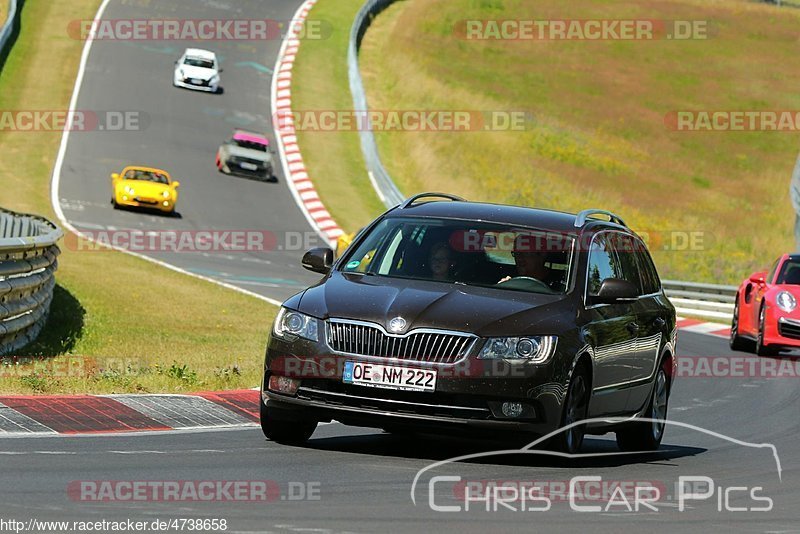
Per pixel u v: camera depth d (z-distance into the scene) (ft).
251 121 584.81
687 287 364.79
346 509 78.38
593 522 79.10
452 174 547.90
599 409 108.88
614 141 653.71
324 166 537.65
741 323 241.96
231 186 491.72
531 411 98.37
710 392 179.52
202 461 94.12
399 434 117.80
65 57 630.33
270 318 250.78
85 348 180.55
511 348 98.22
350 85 652.07
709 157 652.07
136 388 134.00
